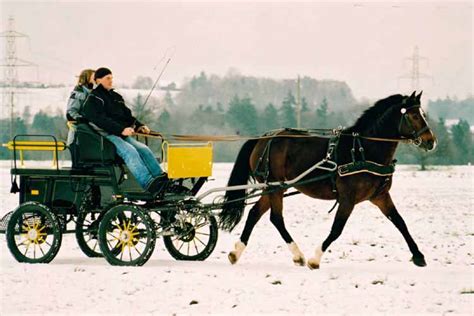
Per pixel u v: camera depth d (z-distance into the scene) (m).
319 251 11.66
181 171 11.92
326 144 12.20
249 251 14.11
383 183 11.77
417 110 11.75
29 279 10.54
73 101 12.65
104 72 12.41
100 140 12.15
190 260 12.89
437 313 8.43
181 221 12.16
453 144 96.81
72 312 8.55
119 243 12.42
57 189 12.52
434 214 22.59
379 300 9.11
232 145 83.56
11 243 12.32
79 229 12.47
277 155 12.55
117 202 11.95
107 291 9.69
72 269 11.39
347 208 11.67
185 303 8.98
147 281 10.31
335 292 9.60
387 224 19.61
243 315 8.36
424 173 59.59
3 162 78.94
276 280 10.32
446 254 13.42
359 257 13.17
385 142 11.87
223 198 12.93
